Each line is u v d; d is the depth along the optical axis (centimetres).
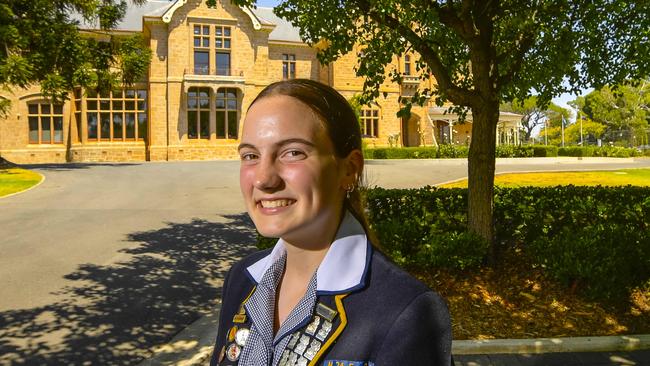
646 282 560
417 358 83
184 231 1031
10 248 870
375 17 580
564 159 3312
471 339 452
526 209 736
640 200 823
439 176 2080
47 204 1373
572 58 618
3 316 537
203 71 3422
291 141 93
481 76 600
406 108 582
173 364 416
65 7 2398
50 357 434
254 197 97
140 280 681
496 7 577
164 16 3262
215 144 3434
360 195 115
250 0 623
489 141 628
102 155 3378
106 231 1024
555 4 550
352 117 106
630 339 437
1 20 1916
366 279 92
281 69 3738
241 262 129
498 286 591
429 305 88
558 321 497
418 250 645
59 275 703
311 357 88
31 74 1872
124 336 483
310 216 94
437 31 695
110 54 2423
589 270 521
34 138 3438
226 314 118
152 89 3331
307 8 667
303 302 94
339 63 3791
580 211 752
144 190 1675
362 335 87
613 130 7412
